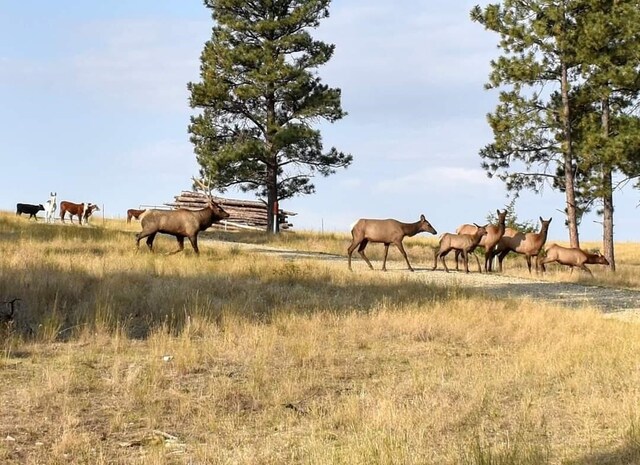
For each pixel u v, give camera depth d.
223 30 44.62
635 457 8.12
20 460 8.09
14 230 34.62
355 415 9.73
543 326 16.66
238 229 51.28
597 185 34.62
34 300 16.08
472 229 32.50
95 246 28.09
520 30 35.62
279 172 46.38
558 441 8.97
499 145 36.31
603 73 34.50
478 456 7.93
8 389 10.70
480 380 11.61
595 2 34.97
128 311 16.41
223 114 45.69
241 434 9.23
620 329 16.62
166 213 26.94
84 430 9.16
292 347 13.84
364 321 16.52
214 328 15.23
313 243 39.72
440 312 17.48
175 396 10.66
